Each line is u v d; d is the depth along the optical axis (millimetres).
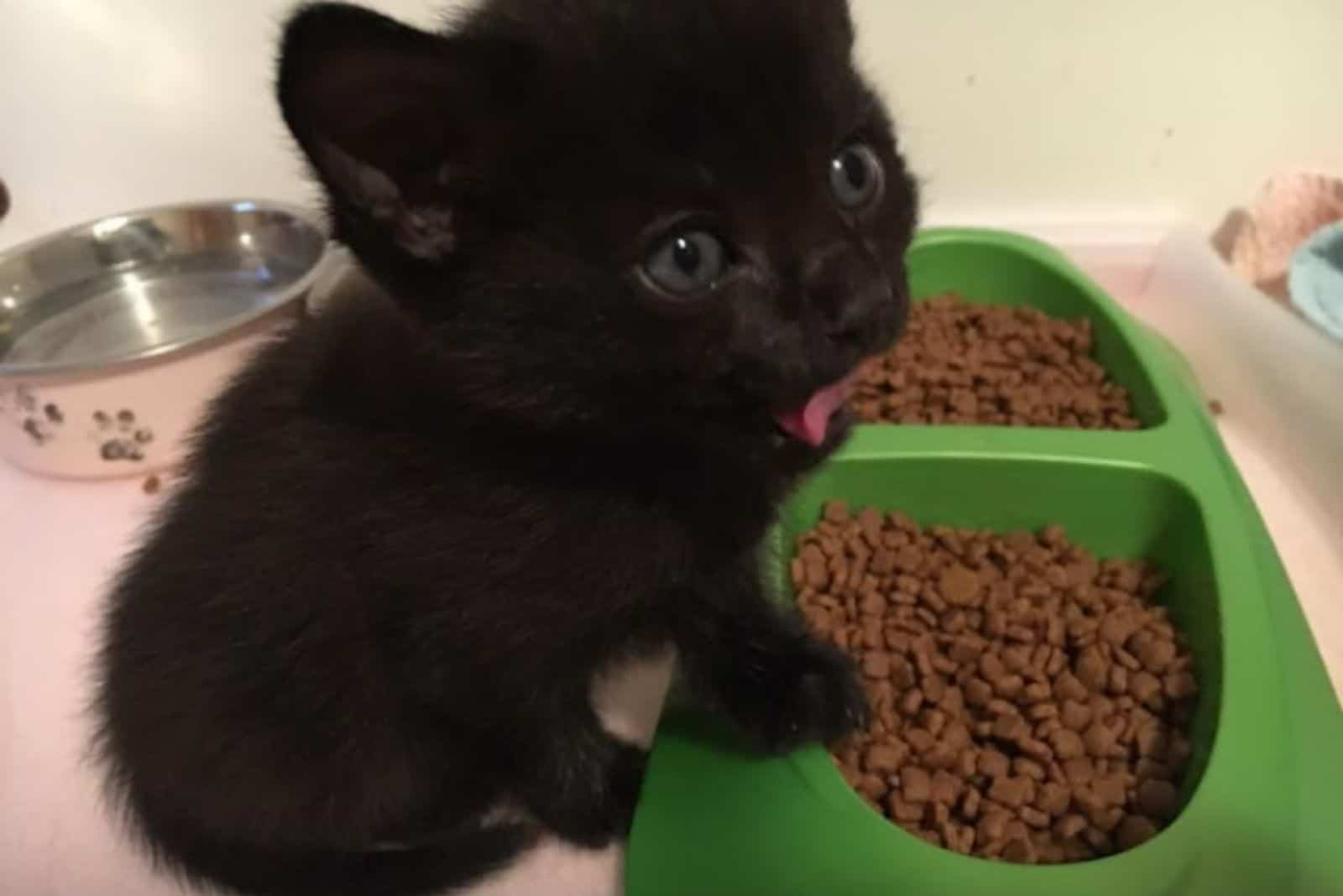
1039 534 378
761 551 328
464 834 330
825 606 362
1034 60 450
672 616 301
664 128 234
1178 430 373
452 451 263
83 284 454
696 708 325
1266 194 456
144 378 402
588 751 321
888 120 270
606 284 239
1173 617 361
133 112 457
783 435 264
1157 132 464
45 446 415
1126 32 444
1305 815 299
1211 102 456
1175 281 466
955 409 411
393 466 268
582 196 236
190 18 443
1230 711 312
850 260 246
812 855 293
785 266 243
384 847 325
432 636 277
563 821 322
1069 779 323
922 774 323
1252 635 325
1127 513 370
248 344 365
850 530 376
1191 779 318
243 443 289
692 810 305
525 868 330
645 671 363
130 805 318
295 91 224
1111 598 361
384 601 278
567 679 295
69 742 358
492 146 239
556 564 268
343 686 289
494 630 275
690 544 279
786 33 240
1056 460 365
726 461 271
